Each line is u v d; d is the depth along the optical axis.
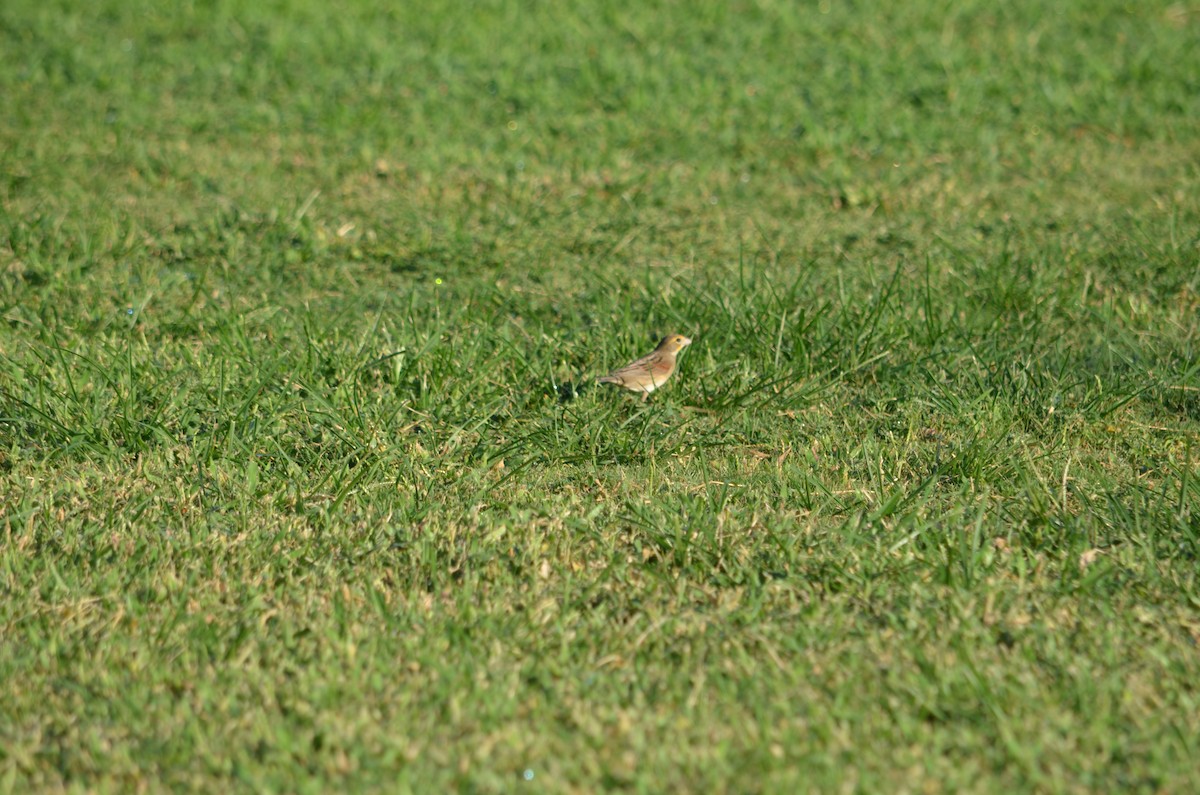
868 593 10.07
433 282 17.33
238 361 14.13
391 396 13.51
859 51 27.81
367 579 10.32
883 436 13.09
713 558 10.61
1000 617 9.70
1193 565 10.36
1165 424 13.20
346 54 27.97
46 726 8.57
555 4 31.27
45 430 12.68
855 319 15.05
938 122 23.97
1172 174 21.19
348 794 7.88
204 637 9.45
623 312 15.52
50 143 22.52
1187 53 27.23
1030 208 19.89
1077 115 24.09
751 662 9.15
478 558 10.63
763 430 13.22
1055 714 8.55
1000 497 11.70
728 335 14.75
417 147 22.92
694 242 18.73
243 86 26.03
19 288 16.62
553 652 9.33
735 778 7.96
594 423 13.03
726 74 26.73
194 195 20.59
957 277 16.59
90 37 28.72
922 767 8.06
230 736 8.42
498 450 12.59
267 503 11.62
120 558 10.62
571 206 20.22
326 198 20.56
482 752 8.20
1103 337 14.97
